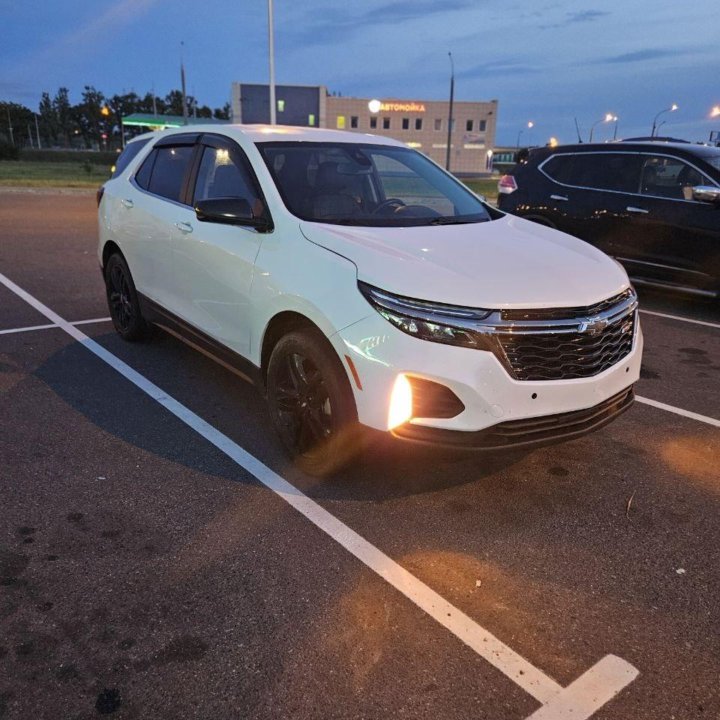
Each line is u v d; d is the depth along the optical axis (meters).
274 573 2.77
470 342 2.88
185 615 2.51
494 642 2.43
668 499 3.48
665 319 7.32
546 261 3.38
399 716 2.11
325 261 3.26
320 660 2.32
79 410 4.32
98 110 115.56
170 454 3.76
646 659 2.38
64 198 20.08
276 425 3.67
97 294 7.53
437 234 3.63
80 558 2.82
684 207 7.27
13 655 2.29
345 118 77.81
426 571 2.82
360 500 3.35
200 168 4.54
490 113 79.56
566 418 3.12
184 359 5.34
